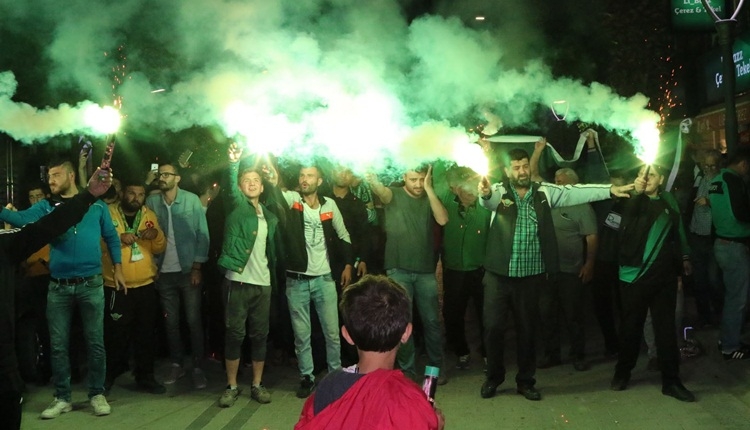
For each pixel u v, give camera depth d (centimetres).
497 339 716
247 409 708
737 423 619
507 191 703
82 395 755
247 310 724
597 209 883
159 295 819
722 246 762
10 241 393
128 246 747
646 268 682
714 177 839
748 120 1149
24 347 766
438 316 750
